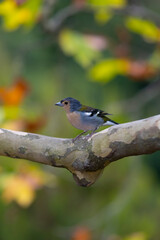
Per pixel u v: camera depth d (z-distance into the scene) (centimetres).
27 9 842
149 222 1469
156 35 919
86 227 923
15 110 863
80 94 1488
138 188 1506
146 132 546
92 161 596
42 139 633
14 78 897
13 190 827
